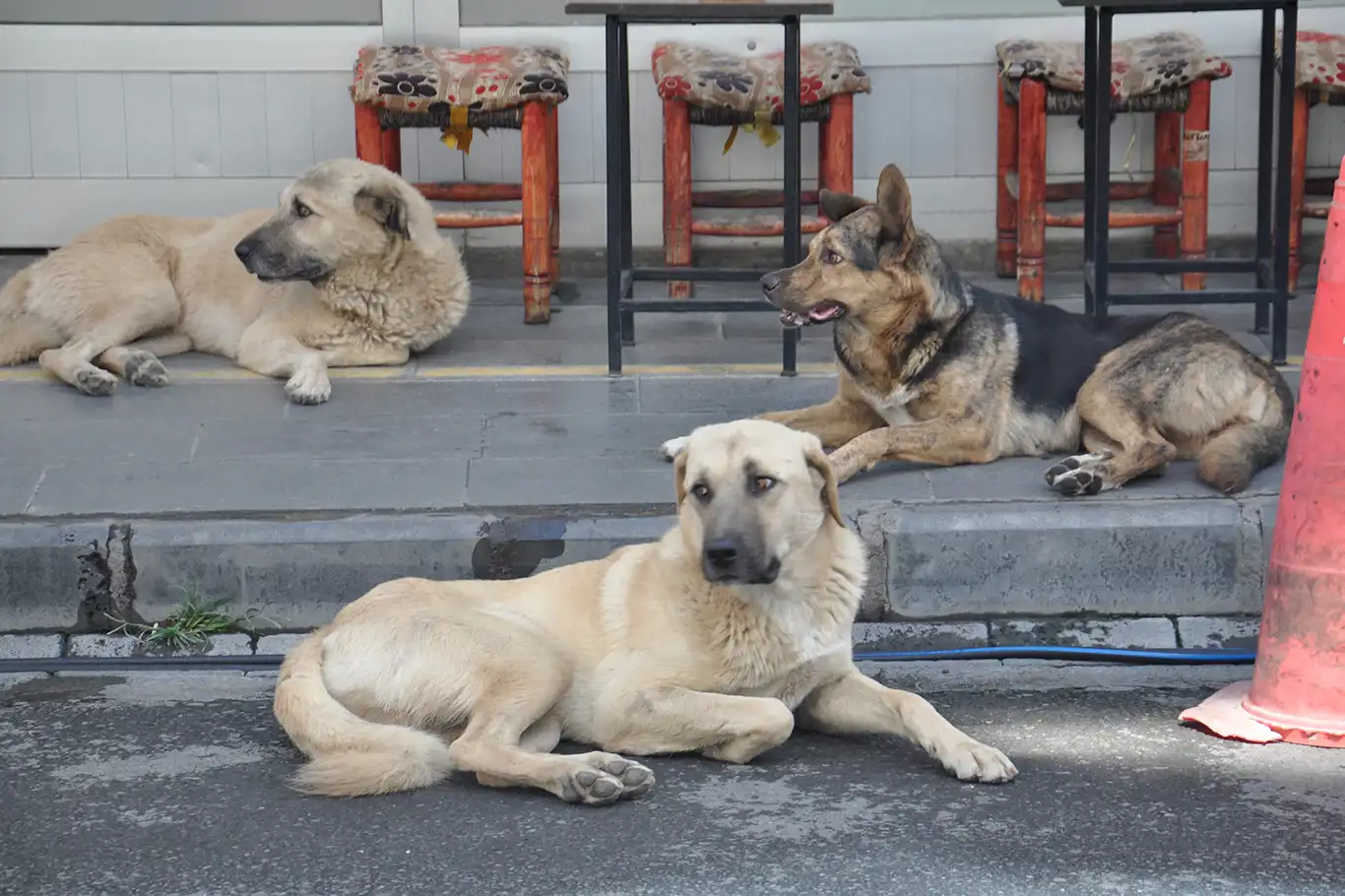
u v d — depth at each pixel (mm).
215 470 6000
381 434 6414
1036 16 8852
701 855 3785
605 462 6082
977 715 4777
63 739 4629
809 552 4379
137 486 5832
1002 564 5480
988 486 5852
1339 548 4426
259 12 8828
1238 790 4148
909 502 5645
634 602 4488
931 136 9008
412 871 3723
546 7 8875
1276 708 4566
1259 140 7449
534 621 4566
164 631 5387
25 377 7273
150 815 4066
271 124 8914
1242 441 5840
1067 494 5719
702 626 4367
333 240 7180
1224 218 9055
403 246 7348
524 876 3686
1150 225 8766
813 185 9039
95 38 8766
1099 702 4883
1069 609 5500
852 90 8094
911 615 5516
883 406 6281
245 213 7859
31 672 5223
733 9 6809
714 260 9117
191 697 4992
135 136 8906
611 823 3971
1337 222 4414
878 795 4137
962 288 6250
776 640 4367
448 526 5500
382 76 7820
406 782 4117
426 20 8836
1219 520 5488
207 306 7664
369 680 4359
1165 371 6082
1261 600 5496
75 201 8961
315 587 5480
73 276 7371
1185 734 4590
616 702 4363
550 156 8508
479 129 8758
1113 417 6082
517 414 6684
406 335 7453
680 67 8125
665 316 8391
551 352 7648
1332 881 3609
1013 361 6242
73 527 5453
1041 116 8070
